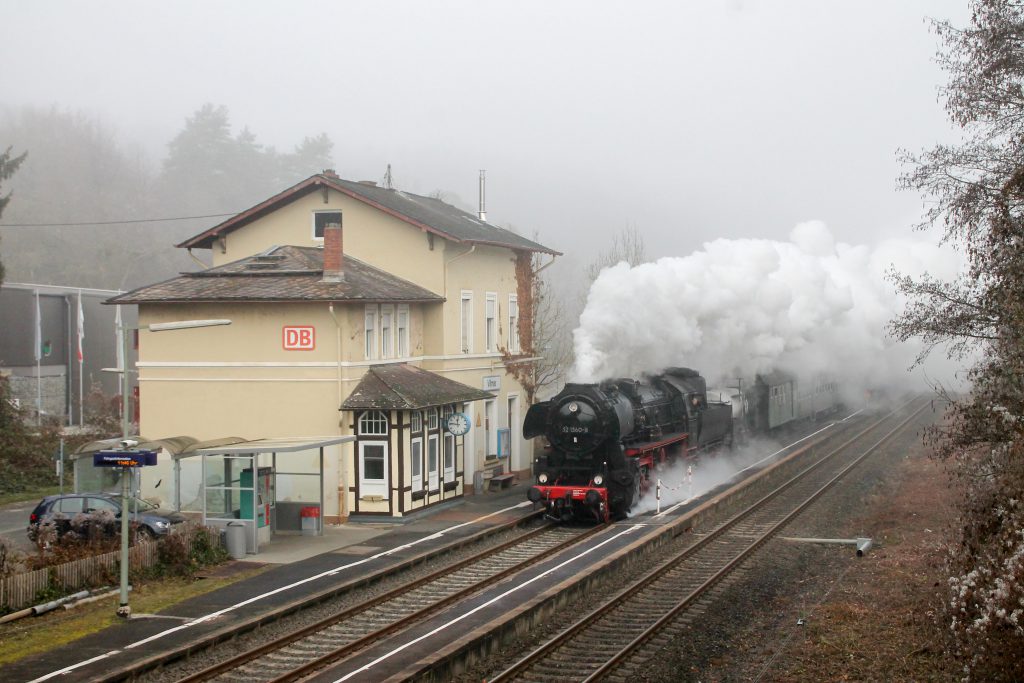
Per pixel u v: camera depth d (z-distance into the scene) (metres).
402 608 16.89
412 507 25.98
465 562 20.34
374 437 25.48
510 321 35.25
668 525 22.52
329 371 25.41
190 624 15.80
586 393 25.06
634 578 18.59
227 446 21.86
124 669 13.11
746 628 15.24
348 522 25.52
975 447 15.85
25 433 35.19
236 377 25.97
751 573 19.03
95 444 23.20
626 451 25.75
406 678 11.71
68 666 13.64
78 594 17.20
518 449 35.22
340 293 25.16
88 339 47.09
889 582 17.52
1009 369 14.48
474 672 13.12
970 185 15.98
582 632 15.01
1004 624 12.09
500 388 33.81
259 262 27.69
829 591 17.34
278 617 16.11
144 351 26.62
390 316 27.91
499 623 14.20
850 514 25.50
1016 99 15.26
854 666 12.96
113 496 22.41
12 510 29.08
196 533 20.23
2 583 16.19
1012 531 13.39
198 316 26.22
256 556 21.30
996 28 14.91
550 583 18.28
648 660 13.59
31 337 43.06
